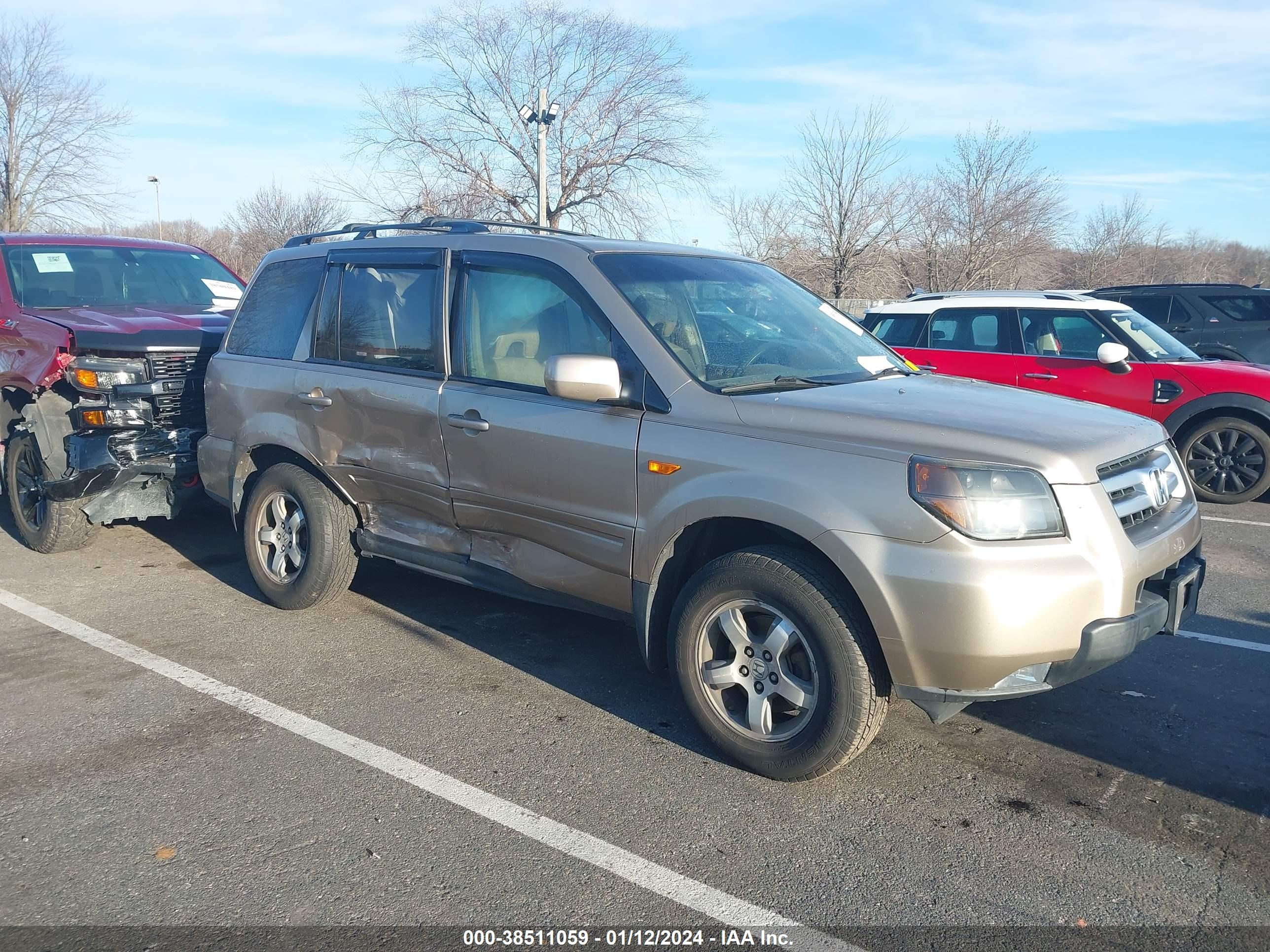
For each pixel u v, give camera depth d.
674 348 3.95
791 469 3.47
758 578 3.54
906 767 3.80
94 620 5.38
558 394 3.78
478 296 4.54
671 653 3.86
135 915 2.91
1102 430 3.60
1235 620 5.52
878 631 3.30
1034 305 9.41
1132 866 3.17
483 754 3.89
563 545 4.18
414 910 2.94
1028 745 4.00
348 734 4.05
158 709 4.27
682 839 3.31
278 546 5.47
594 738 4.04
